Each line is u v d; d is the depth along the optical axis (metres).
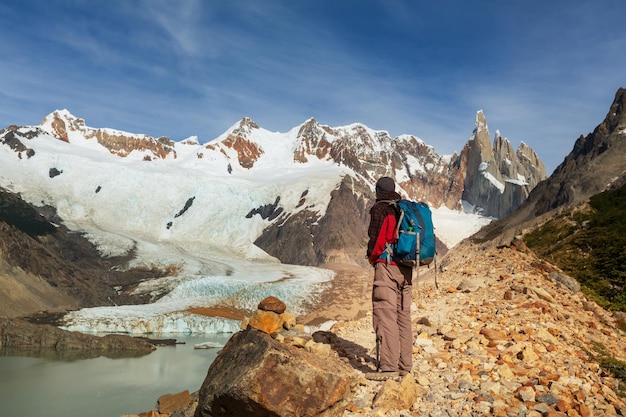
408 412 5.40
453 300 11.00
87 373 46.56
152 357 56.91
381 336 6.41
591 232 18.81
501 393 5.82
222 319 89.69
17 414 32.88
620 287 13.77
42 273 107.75
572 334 8.70
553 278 12.63
